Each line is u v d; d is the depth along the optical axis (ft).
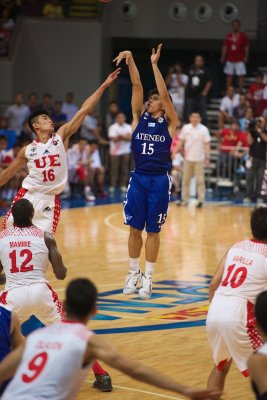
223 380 23.58
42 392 16.08
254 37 95.14
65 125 30.27
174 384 16.20
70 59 93.76
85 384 26.66
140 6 96.32
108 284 42.19
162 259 49.88
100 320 35.17
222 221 66.08
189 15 95.76
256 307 17.63
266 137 74.90
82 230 59.88
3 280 25.93
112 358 16.26
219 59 99.19
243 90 90.17
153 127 31.83
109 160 86.94
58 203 30.35
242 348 22.65
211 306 23.08
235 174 82.58
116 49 99.50
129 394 25.68
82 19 93.20
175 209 73.10
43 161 29.55
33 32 94.02
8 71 91.61
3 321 20.99
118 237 57.16
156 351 30.58
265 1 94.53
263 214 23.48
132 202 32.45
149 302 38.75
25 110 83.61
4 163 68.44
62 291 39.81
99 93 30.42
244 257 23.11
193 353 30.37
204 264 48.52
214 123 93.09
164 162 32.07
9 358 16.61
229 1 94.84
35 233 25.25
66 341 16.46
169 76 89.81
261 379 16.89
